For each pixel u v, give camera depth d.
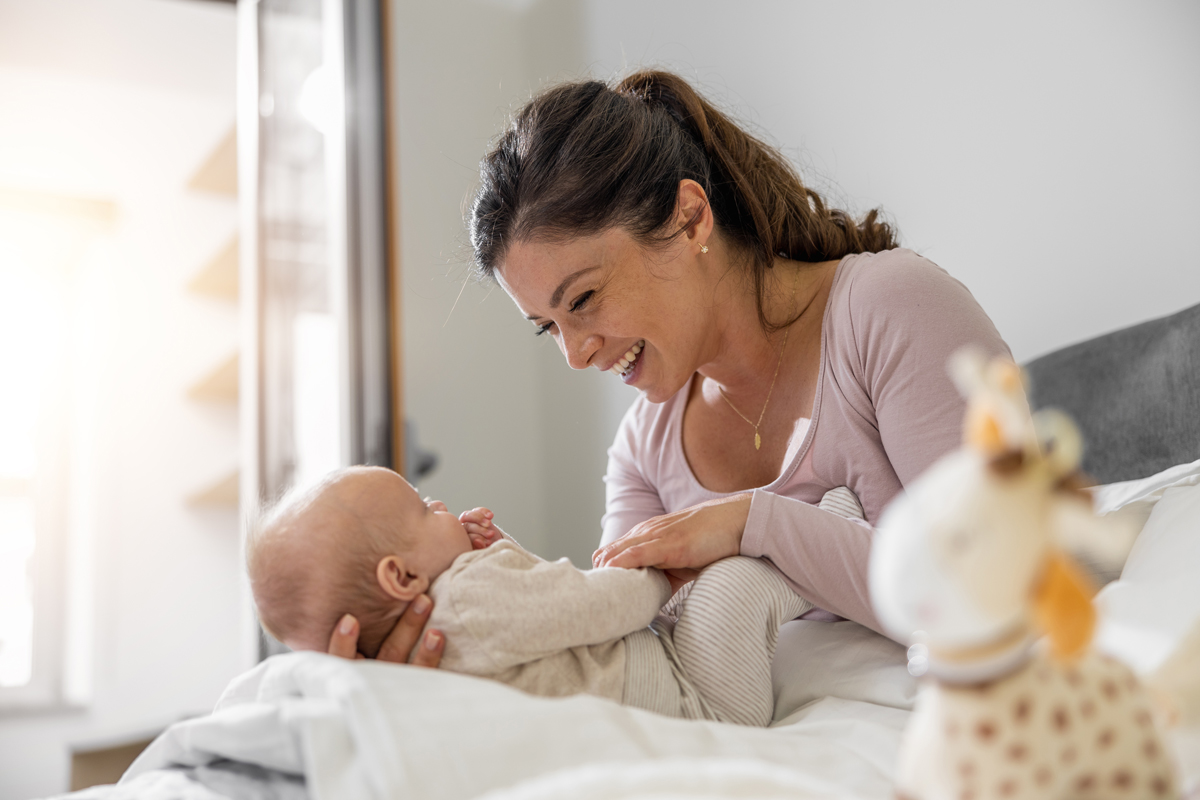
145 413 3.45
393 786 0.54
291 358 2.45
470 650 0.79
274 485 2.34
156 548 3.39
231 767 0.71
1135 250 1.52
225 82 3.55
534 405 3.19
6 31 3.12
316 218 2.52
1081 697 0.37
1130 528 0.34
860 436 1.09
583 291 1.08
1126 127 1.53
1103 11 1.57
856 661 0.95
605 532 1.41
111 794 0.72
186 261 3.60
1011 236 1.72
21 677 3.48
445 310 3.08
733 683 0.86
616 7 2.90
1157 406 1.30
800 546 0.93
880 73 1.99
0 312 3.62
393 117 2.51
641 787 0.48
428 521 0.89
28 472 3.61
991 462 0.34
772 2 2.29
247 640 2.29
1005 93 1.74
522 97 3.27
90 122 3.50
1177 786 0.38
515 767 0.57
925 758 0.37
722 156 1.22
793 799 0.48
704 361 1.21
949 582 0.33
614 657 0.84
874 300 1.07
